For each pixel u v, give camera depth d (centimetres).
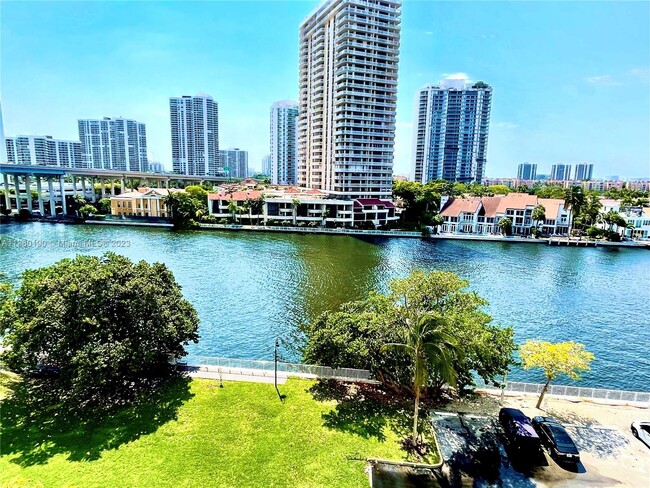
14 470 1781
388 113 12600
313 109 14175
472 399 2523
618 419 2306
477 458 1953
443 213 11662
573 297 5531
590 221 10862
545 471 1873
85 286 2439
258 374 2731
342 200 11881
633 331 4372
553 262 7719
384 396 2508
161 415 2241
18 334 2334
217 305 4844
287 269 6662
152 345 2534
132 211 12744
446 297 2744
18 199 12719
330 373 2705
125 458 1891
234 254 7838
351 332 2641
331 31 12662
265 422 2192
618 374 3438
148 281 2880
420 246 9125
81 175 14538
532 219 10638
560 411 2388
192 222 11244
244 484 1753
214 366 2841
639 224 10494
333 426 2175
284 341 3881
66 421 2180
